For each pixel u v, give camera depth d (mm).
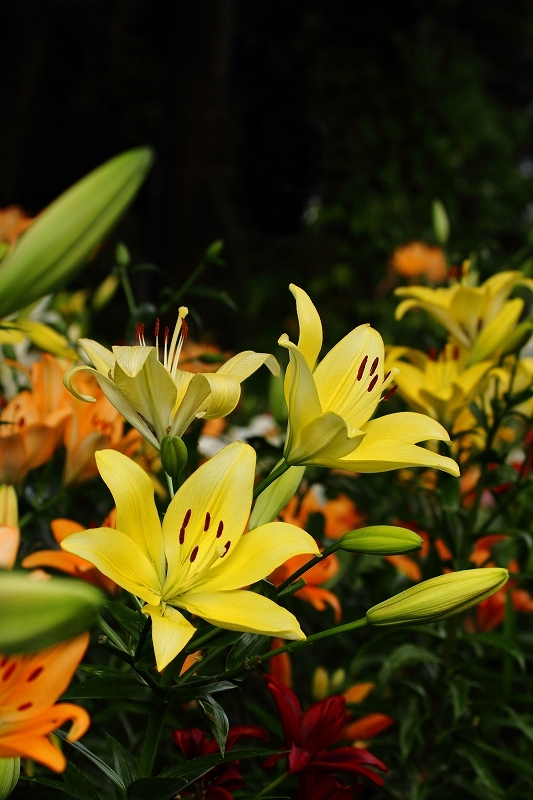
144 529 971
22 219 1595
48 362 1283
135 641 1008
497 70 8234
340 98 5352
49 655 857
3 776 897
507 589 1452
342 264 5176
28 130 7707
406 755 1343
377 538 1003
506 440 1870
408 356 1490
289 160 5535
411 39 5555
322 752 1139
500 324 1422
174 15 4680
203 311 5297
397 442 1027
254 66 5953
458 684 1377
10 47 6559
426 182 5461
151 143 7539
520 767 1372
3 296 859
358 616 1629
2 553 875
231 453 997
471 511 1467
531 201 6379
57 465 1600
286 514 1541
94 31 7359
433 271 3082
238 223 5926
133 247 6867
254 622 931
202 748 1123
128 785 982
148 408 1014
